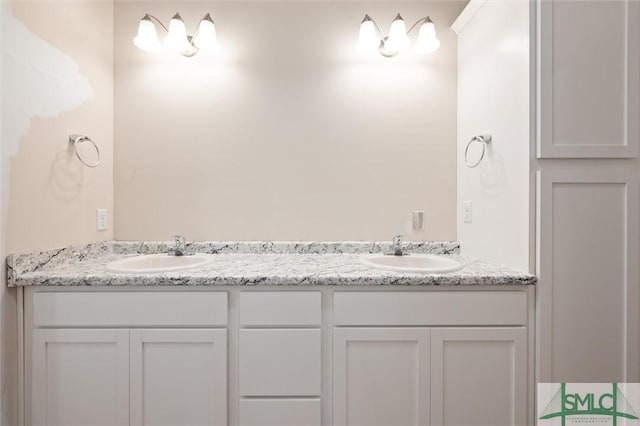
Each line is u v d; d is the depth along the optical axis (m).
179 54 1.82
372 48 1.80
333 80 1.84
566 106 1.22
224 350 1.25
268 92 1.83
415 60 1.85
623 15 1.22
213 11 1.83
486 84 1.55
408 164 1.84
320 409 1.26
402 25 1.70
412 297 1.26
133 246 1.78
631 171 1.23
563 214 1.23
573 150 1.22
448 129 1.85
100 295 1.25
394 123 1.84
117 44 1.81
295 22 1.84
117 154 1.81
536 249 1.25
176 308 1.25
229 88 1.82
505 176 1.40
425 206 1.85
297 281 1.26
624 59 1.22
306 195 1.83
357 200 1.84
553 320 1.23
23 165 1.23
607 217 1.23
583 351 1.23
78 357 1.24
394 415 1.27
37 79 1.29
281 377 1.26
